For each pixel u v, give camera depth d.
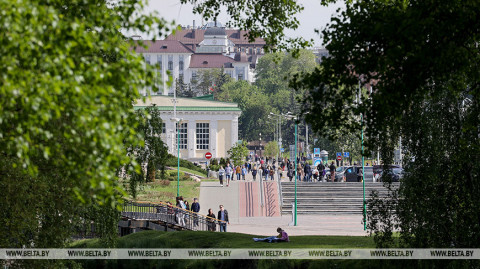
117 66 21.92
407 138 38.34
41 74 20.02
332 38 28.14
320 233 79.31
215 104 188.12
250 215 103.44
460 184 36.16
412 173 37.72
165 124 185.75
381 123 28.61
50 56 20.48
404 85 27.45
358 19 27.67
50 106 19.95
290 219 98.75
